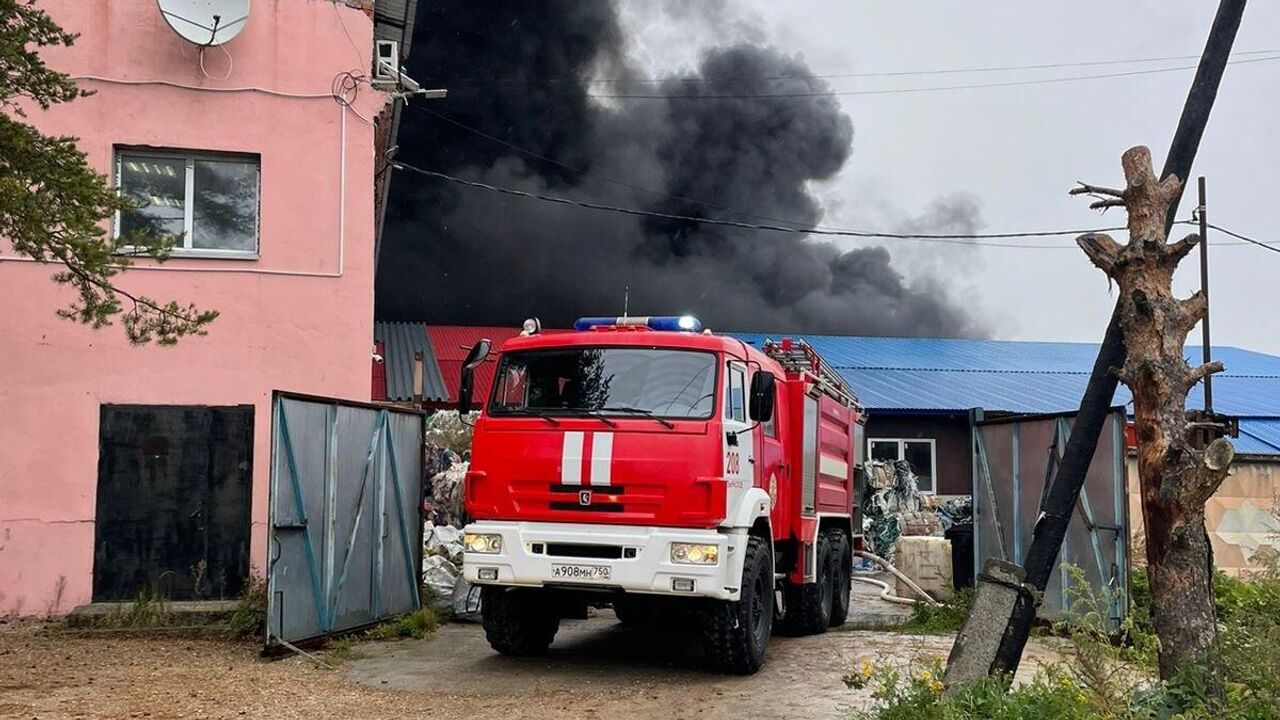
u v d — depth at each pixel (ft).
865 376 98.02
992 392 94.02
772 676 28.81
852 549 45.29
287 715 23.53
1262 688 17.78
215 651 32.37
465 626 38.50
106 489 39.55
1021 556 41.04
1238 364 114.21
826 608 39.52
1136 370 19.71
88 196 27.71
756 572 29.27
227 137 42.09
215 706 24.32
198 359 40.83
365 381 42.47
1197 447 28.99
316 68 43.24
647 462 27.50
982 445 44.37
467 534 28.53
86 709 23.77
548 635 32.14
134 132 41.24
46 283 39.55
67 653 31.83
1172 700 18.28
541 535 27.78
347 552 35.22
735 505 28.32
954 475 88.53
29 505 38.83
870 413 86.74
